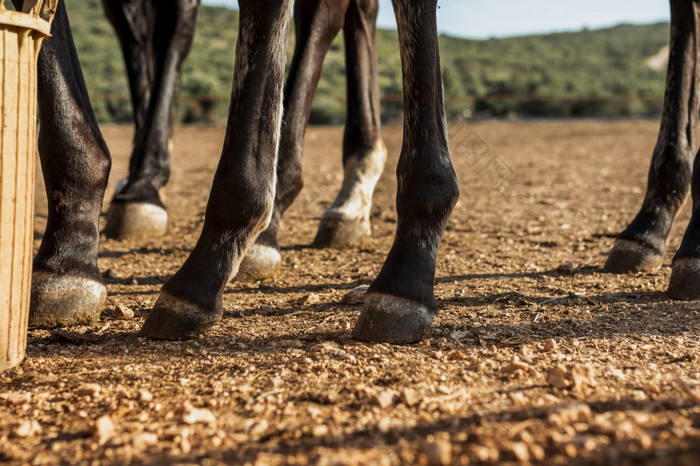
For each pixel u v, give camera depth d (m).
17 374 2.25
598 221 5.46
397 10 2.36
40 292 2.68
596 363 2.24
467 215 5.84
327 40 3.63
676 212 3.67
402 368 2.18
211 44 50.00
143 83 5.05
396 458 1.58
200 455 1.66
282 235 4.92
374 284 2.49
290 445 1.69
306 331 2.66
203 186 7.67
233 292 3.33
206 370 2.24
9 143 2.11
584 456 1.55
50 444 1.76
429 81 2.37
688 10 3.49
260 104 2.40
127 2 4.90
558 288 3.33
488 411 1.84
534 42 75.94
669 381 2.06
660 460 1.50
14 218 2.18
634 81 49.91
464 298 3.16
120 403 1.97
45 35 2.23
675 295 3.10
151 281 3.61
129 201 4.65
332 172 8.95
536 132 15.95
